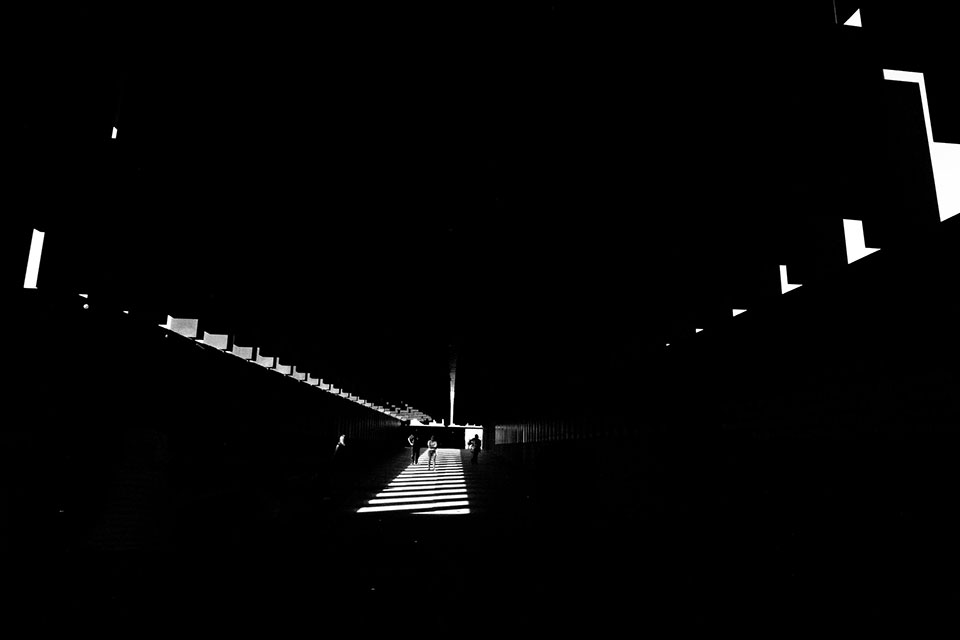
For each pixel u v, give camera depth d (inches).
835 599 171.5
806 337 220.5
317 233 258.1
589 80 156.6
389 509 423.2
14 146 168.2
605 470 530.3
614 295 339.3
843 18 153.5
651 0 137.0
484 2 133.9
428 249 289.9
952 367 151.6
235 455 433.4
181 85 161.8
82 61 155.6
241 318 372.2
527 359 631.8
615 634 145.2
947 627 140.9
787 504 228.8
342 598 177.3
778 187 181.8
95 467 217.5
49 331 204.1
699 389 329.1
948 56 134.1
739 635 142.7
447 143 185.6
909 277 165.9
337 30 141.9
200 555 233.0
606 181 208.5
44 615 150.9
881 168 157.5
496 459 1478.8
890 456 174.2
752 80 154.1
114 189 196.9
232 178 198.7
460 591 187.9
